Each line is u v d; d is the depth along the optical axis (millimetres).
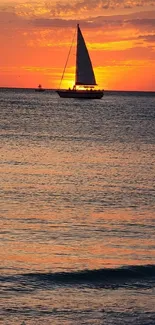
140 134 132375
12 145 99375
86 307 26484
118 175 69812
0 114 185125
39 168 73125
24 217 44656
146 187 61438
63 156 86688
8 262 32312
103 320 25125
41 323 24641
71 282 29672
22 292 27906
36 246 36062
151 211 48781
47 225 42125
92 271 30953
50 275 30297
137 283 29859
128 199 54094
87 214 46625
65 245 36562
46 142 107188
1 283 28922
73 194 55750
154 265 32312
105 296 27922
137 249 36156
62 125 150250
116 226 42594
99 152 94125
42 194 55219
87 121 168000
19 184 60406
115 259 33719
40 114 192500
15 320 24781
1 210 47062
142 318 25438
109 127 149000
